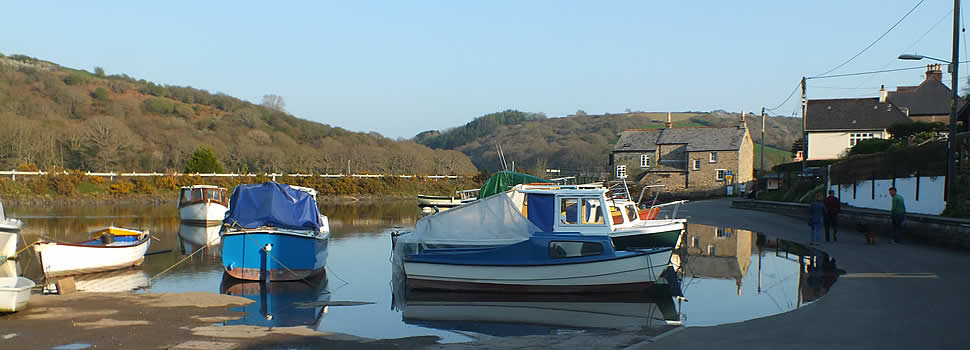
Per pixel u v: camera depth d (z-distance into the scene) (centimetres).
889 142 3741
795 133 16012
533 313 1246
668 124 7844
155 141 8469
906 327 867
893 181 2589
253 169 7631
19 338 933
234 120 10994
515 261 1438
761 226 2948
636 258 1403
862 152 3847
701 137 7212
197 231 3186
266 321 1178
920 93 6200
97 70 13812
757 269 1694
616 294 1416
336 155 8275
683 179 7075
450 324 1159
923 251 1761
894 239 2003
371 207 5494
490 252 1458
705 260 1911
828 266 1555
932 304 1022
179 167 7194
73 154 6750
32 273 1731
